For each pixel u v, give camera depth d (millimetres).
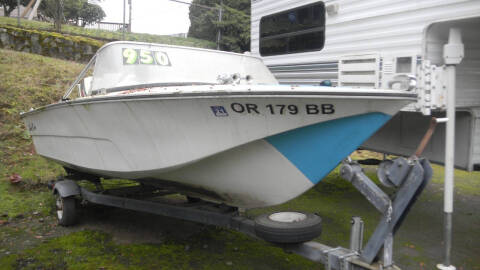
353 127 2777
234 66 4781
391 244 2680
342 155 2900
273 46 6102
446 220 3016
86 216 5023
